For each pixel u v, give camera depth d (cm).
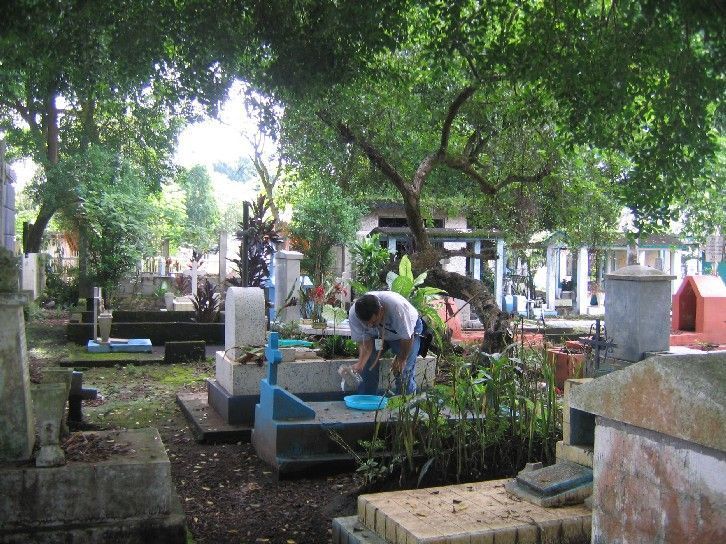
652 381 223
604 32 694
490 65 768
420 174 1125
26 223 2003
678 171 717
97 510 354
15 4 614
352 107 1024
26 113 1930
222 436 648
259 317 732
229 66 767
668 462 220
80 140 1986
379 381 688
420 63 931
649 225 797
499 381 520
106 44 750
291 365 690
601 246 1897
